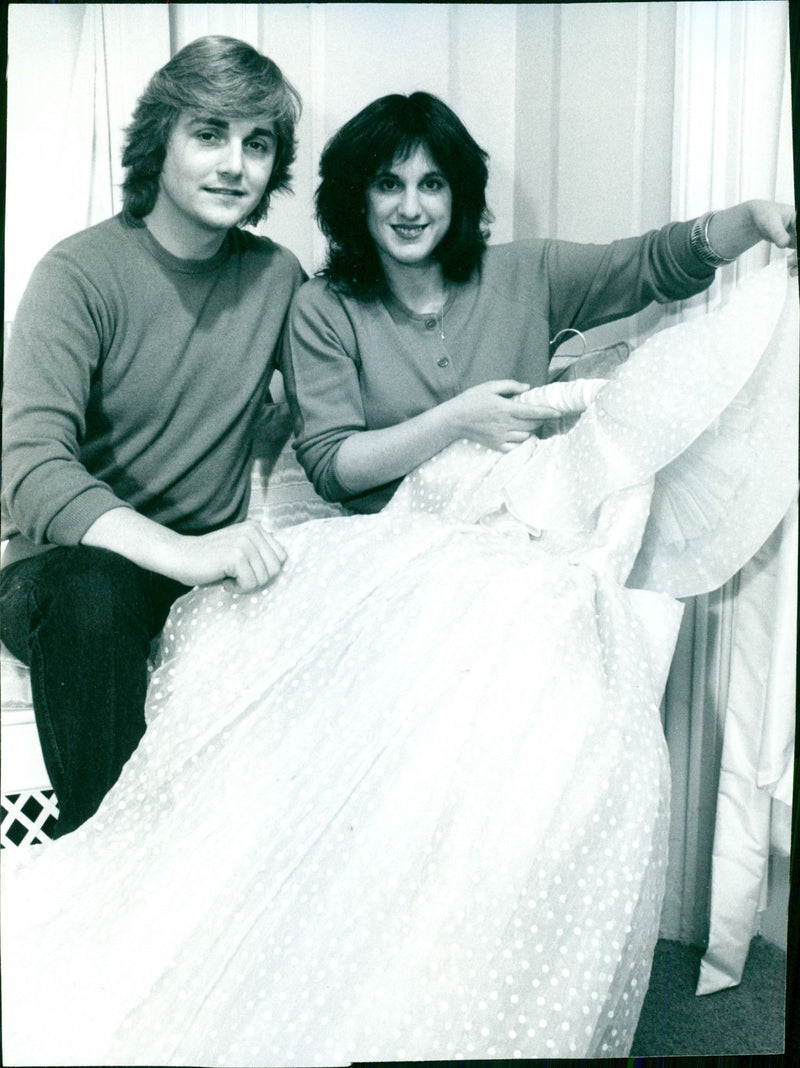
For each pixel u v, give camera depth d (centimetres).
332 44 121
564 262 124
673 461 119
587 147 123
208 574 117
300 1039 98
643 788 103
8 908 109
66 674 117
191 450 124
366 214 123
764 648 119
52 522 118
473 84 123
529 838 100
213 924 103
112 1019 102
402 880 100
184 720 114
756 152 119
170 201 120
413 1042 96
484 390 123
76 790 114
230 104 119
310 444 126
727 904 120
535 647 106
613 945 99
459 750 103
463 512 122
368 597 113
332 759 106
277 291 124
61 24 119
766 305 116
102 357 121
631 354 118
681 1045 117
